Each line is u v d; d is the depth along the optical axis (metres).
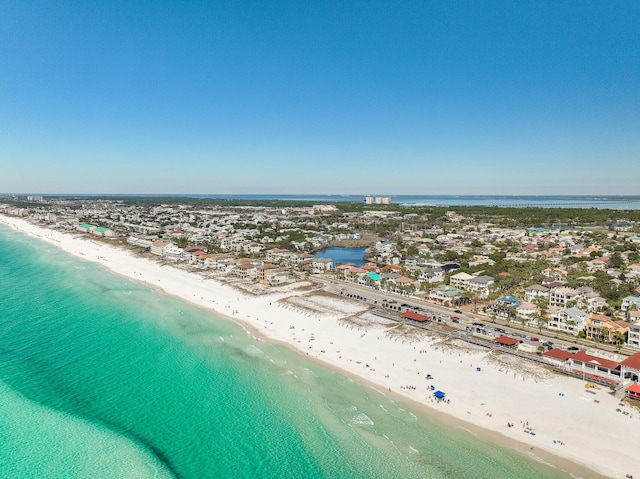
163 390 85.31
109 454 65.12
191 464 63.53
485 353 103.81
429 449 67.06
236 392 84.88
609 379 86.88
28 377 89.56
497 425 73.38
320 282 184.00
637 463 63.09
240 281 185.50
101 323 126.19
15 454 64.62
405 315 131.12
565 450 66.44
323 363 99.50
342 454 65.94
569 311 122.06
